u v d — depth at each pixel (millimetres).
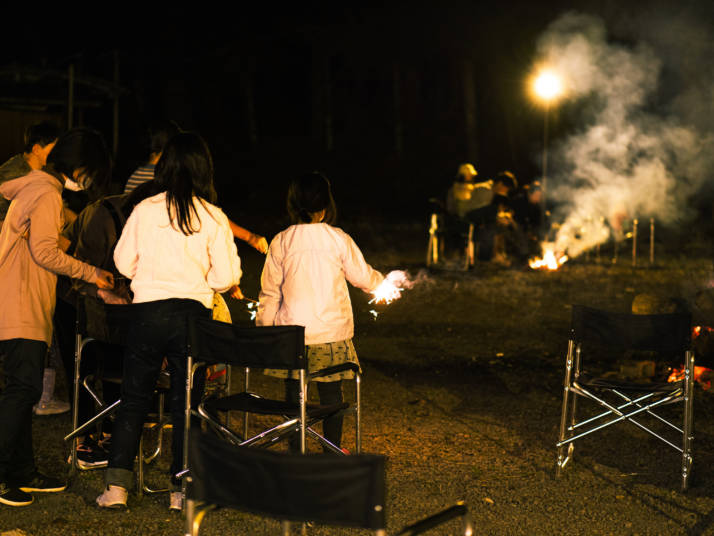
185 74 31109
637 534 4195
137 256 4219
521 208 16438
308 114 36344
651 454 5438
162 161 4270
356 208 26953
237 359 3932
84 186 4551
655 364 7418
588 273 14695
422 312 10844
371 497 2375
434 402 6715
